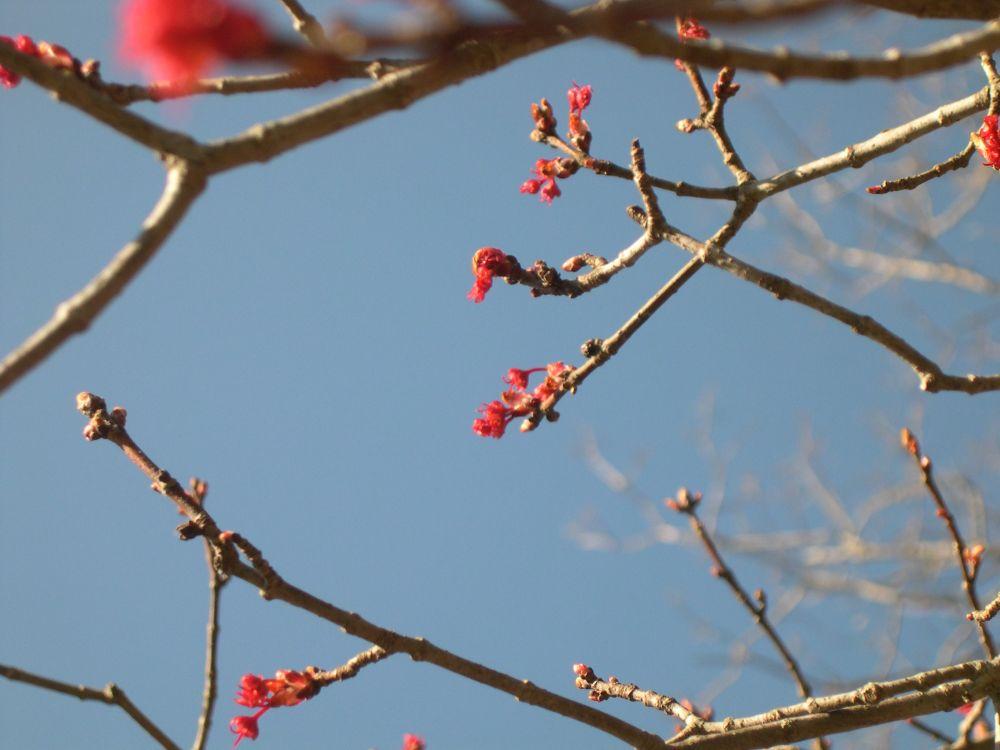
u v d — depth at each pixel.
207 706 5.93
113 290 3.41
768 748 6.08
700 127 6.44
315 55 2.64
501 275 6.52
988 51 3.68
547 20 2.98
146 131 3.59
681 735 6.16
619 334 6.39
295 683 5.91
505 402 6.48
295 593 5.58
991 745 7.08
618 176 6.61
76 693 5.86
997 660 6.08
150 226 3.51
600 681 6.73
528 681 5.81
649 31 3.38
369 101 3.71
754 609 7.44
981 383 6.05
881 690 5.98
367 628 5.66
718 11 3.01
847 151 5.99
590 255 6.71
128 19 2.44
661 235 6.29
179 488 5.65
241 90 5.18
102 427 5.71
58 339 3.33
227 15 2.48
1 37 4.95
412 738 7.36
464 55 3.71
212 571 6.00
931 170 6.25
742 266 6.07
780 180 6.12
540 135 6.75
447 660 5.75
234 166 3.64
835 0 2.98
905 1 4.21
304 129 3.67
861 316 5.96
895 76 3.61
